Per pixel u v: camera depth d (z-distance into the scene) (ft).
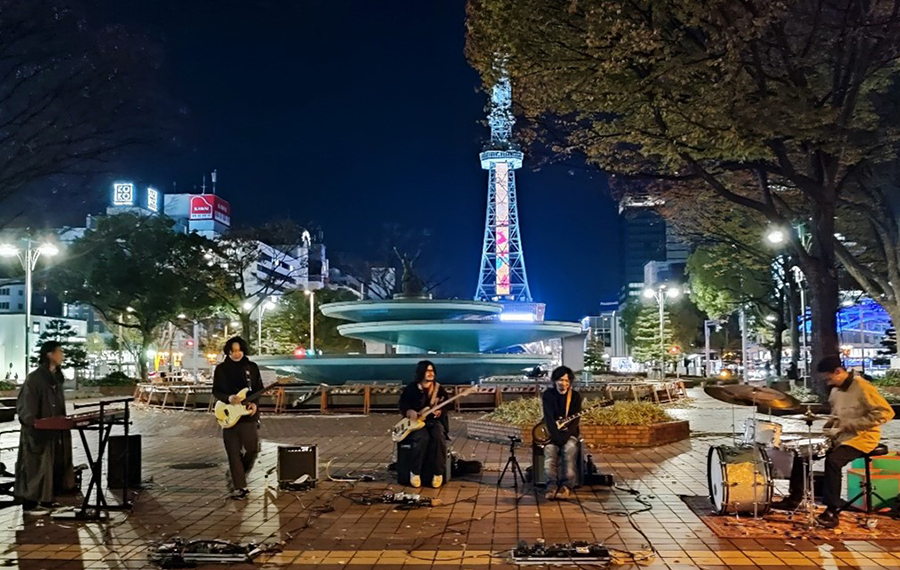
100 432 25.96
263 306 185.26
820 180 62.28
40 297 237.66
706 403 87.45
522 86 56.44
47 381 27.30
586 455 31.09
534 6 49.70
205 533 23.27
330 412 69.87
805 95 49.73
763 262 114.52
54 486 29.14
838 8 52.80
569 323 79.87
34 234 110.73
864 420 23.15
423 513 25.76
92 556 20.92
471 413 69.87
